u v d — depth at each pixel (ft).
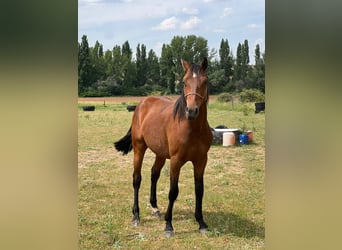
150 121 16.19
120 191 20.94
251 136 31.71
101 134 36.76
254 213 17.47
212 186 21.21
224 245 14.24
